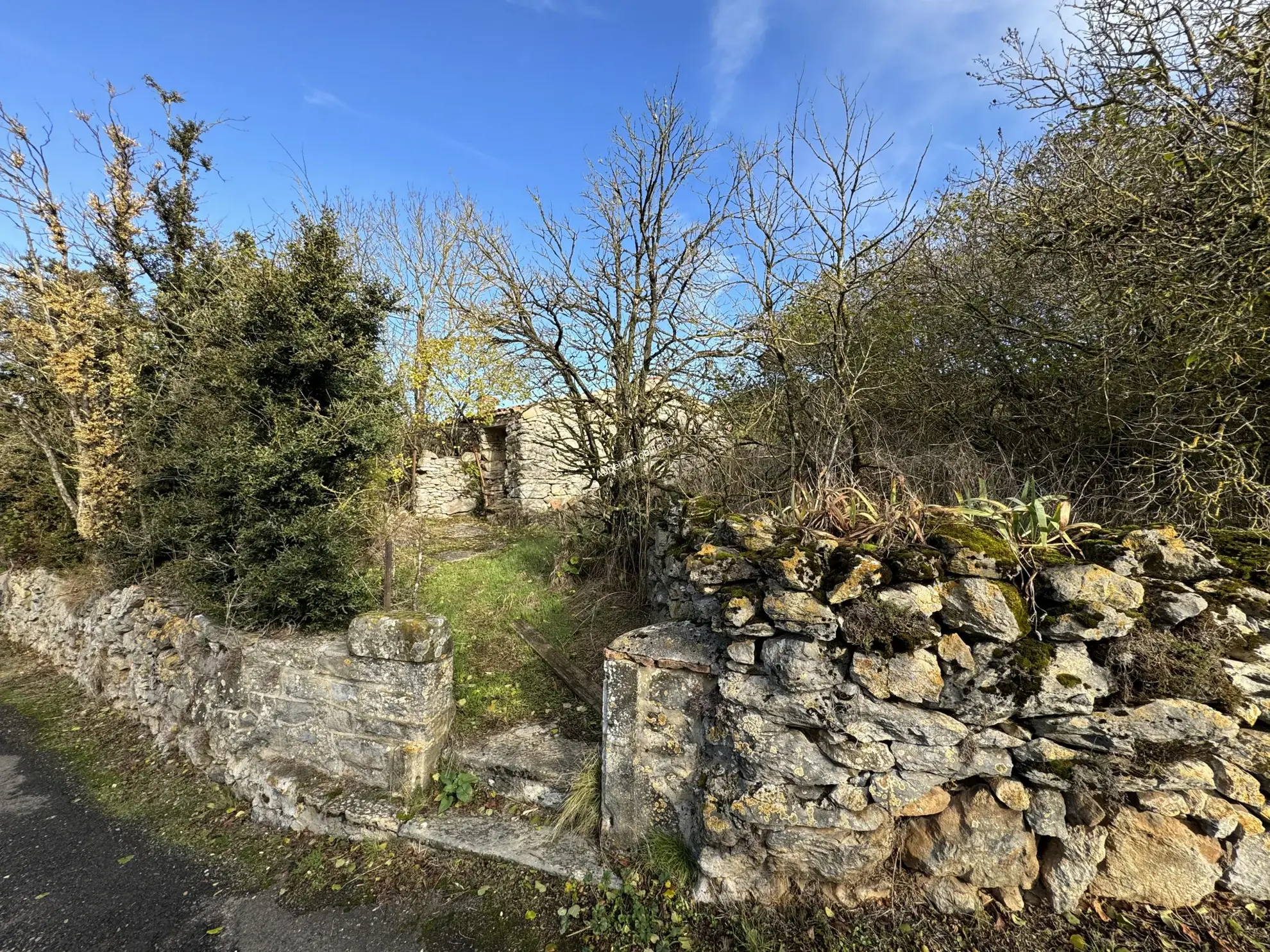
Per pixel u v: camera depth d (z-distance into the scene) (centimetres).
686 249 542
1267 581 219
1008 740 214
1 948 268
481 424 1280
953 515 254
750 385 572
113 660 561
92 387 610
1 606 906
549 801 321
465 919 265
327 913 277
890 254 490
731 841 243
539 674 447
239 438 391
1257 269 264
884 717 221
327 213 424
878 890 236
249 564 403
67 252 667
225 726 396
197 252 793
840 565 232
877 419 497
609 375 584
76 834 359
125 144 801
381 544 623
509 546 838
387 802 328
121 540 578
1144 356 328
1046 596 216
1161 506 301
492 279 590
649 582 525
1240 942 200
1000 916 224
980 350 449
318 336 390
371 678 344
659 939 241
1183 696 201
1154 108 309
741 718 244
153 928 276
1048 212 349
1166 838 212
